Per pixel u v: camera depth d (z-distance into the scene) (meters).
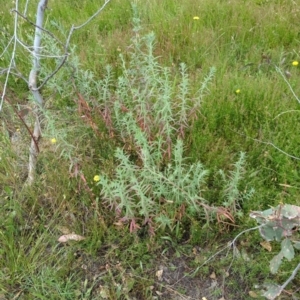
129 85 3.54
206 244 2.96
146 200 2.81
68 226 3.04
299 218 2.39
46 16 4.94
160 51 4.36
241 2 5.01
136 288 2.77
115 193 2.85
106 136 3.49
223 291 2.74
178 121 3.30
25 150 3.54
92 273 2.85
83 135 3.52
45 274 2.80
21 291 2.77
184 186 2.94
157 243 2.91
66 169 3.22
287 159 3.22
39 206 3.15
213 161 3.22
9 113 3.89
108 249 2.93
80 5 5.24
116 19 4.91
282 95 3.77
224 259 2.84
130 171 2.83
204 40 4.46
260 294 2.65
